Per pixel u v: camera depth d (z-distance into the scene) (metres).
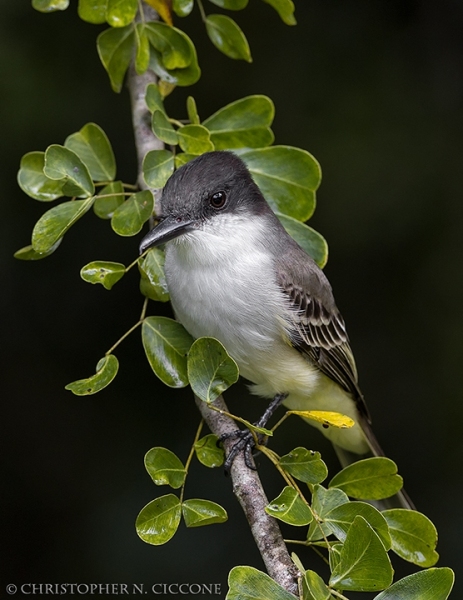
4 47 10.83
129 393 11.05
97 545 10.58
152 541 5.58
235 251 7.06
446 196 11.18
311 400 8.18
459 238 11.12
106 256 11.07
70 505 10.86
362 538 4.98
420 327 11.12
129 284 11.06
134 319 11.06
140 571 10.41
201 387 5.80
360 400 8.45
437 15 11.91
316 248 7.54
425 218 11.16
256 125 7.70
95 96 11.05
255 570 4.89
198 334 7.27
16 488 10.91
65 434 11.04
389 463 6.17
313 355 7.66
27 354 11.11
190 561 10.43
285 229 7.55
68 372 11.11
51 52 10.99
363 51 11.77
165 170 7.01
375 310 11.23
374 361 11.16
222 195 7.03
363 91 11.57
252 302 7.12
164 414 11.02
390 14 11.88
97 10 7.36
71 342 11.10
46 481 10.94
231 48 8.02
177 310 7.19
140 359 11.04
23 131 10.77
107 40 7.47
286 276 7.33
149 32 7.48
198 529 10.53
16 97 10.73
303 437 10.70
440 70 11.81
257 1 11.73
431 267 11.12
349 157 11.20
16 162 10.77
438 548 10.43
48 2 7.54
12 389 11.08
